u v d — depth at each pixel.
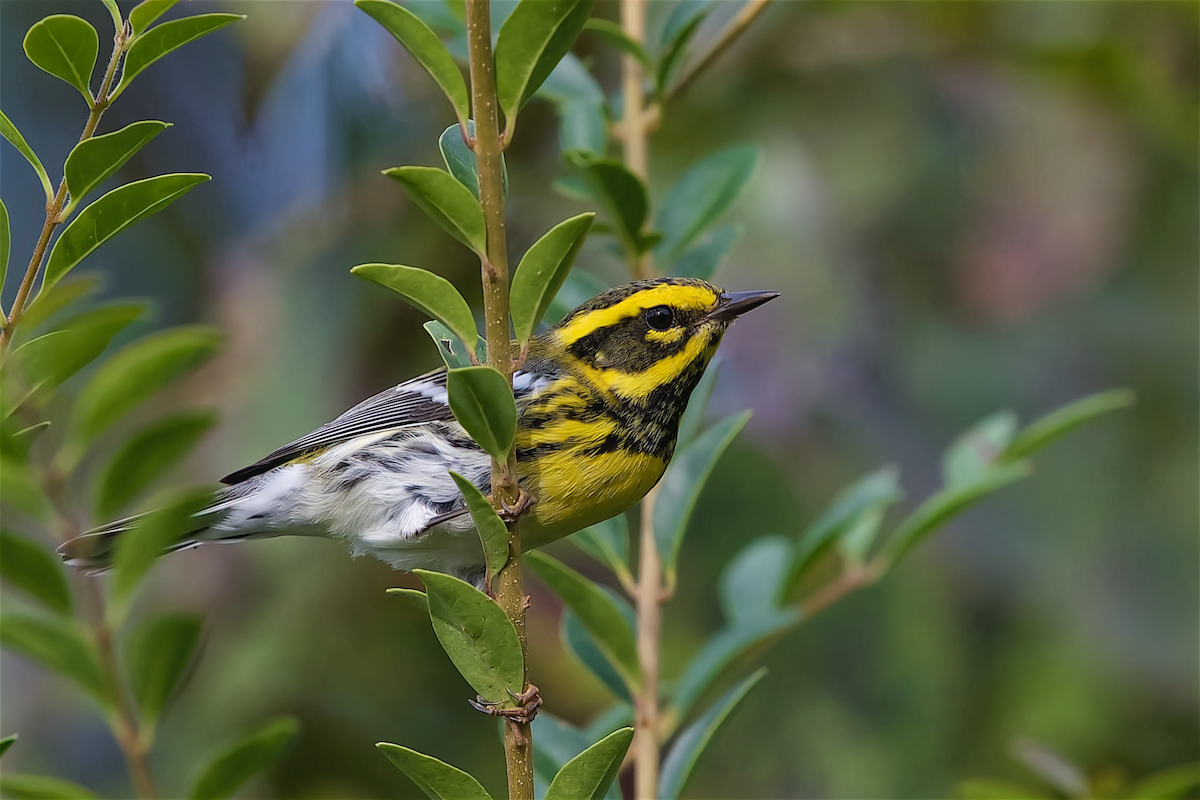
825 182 11.95
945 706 11.04
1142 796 7.52
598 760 4.79
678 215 8.20
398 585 10.71
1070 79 12.43
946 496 8.14
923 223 11.95
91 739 10.70
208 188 12.06
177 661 6.02
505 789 10.61
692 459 7.74
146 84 12.37
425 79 11.53
